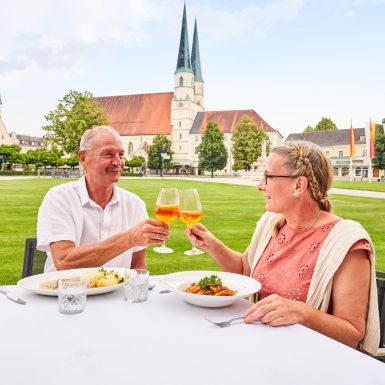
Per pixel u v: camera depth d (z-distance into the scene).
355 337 1.78
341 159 80.19
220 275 2.25
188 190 2.42
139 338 1.46
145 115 99.31
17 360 1.27
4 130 94.38
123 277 2.18
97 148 2.76
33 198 18.52
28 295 1.98
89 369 1.22
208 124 79.31
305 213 2.14
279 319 1.61
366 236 1.91
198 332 1.53
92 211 2.87
